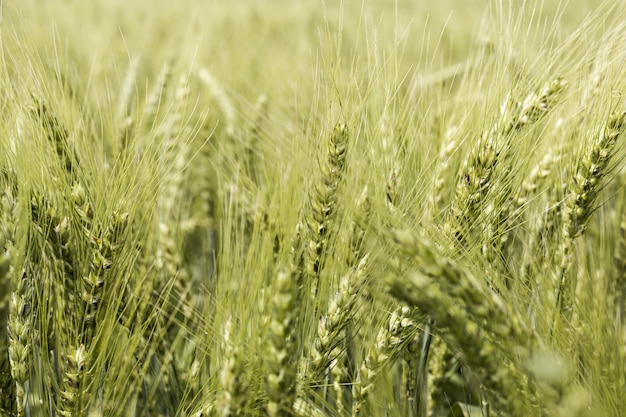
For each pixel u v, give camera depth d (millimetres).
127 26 8602
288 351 1814
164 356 2736
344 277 2305
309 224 2352
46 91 2604
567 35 2953
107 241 2172
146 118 3750
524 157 2734
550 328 2189
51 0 8797
